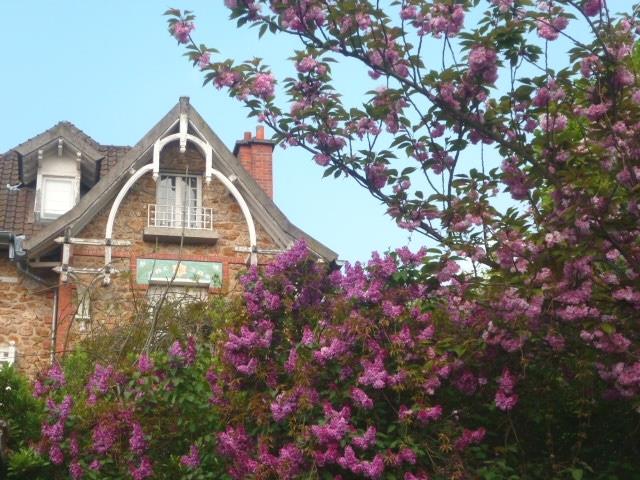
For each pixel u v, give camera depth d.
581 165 7.81
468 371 8.38
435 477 7.93
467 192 8.79
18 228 18.53
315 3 8.31
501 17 8.17
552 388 8.77
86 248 17.80
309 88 8.81
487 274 8.61
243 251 18.53
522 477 8.23
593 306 7.79
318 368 8.41
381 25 8.41
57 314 17.30
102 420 9.59
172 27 8.65
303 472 8.03
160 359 9.92
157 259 18.11
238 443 8.58
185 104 18.83
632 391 7.82
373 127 8.84
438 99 8.45
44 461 9.76
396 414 8.22
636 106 7.85
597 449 8.85
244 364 8.91
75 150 19.06
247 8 8.30
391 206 8.88
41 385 10.48
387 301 8.54
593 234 7.57
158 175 18.28
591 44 7.99
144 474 9.19
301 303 9.27
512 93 8.23
